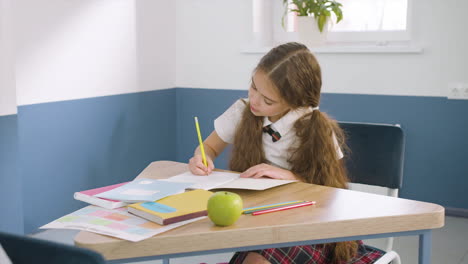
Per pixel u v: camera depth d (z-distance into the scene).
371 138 1.68
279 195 1.33
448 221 3.00
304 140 1.57
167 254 1.04
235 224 1.10
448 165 3.06
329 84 3.25
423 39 3.03
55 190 2.70
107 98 3.02
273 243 1.09
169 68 3.56
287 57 1.52
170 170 1.61
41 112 2.58
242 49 3.38
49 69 2.61
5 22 2.01
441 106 3.02
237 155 1.67
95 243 1.00
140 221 1.12
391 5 3.27
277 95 1.51
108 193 1.28
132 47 3.19
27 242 0.81
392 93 3.12
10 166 2.08
